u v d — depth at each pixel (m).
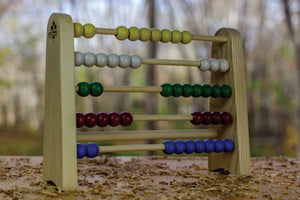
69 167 1.67
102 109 7.64
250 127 8.33
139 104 7.75
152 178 2.00
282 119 8.35
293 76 8.25
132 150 1.95
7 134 8.09
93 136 1.92
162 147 2.01
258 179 1.93
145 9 7.36
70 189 1.66
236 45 2.15
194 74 7.83
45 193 1.58
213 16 7.91
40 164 2.38
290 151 7.85
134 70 7.69
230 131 2.13
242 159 2.06
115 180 1.93
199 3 7.78
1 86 8.28
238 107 2.10
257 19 8.18
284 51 8.20
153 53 7.05
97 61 1.92
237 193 1.62
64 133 1.67
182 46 7.55
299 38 7.96
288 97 8.32
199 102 7.57
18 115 8.40
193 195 1.58
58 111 1.70
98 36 7.16
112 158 2.71
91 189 1.67
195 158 2.77
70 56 1.72
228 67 2.16
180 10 7.59
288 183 1.85
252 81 8.38
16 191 1.61
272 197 1.54
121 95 7.72
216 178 2.00
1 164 2.35
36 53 8.48
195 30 7.72
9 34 8.27
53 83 1.76
